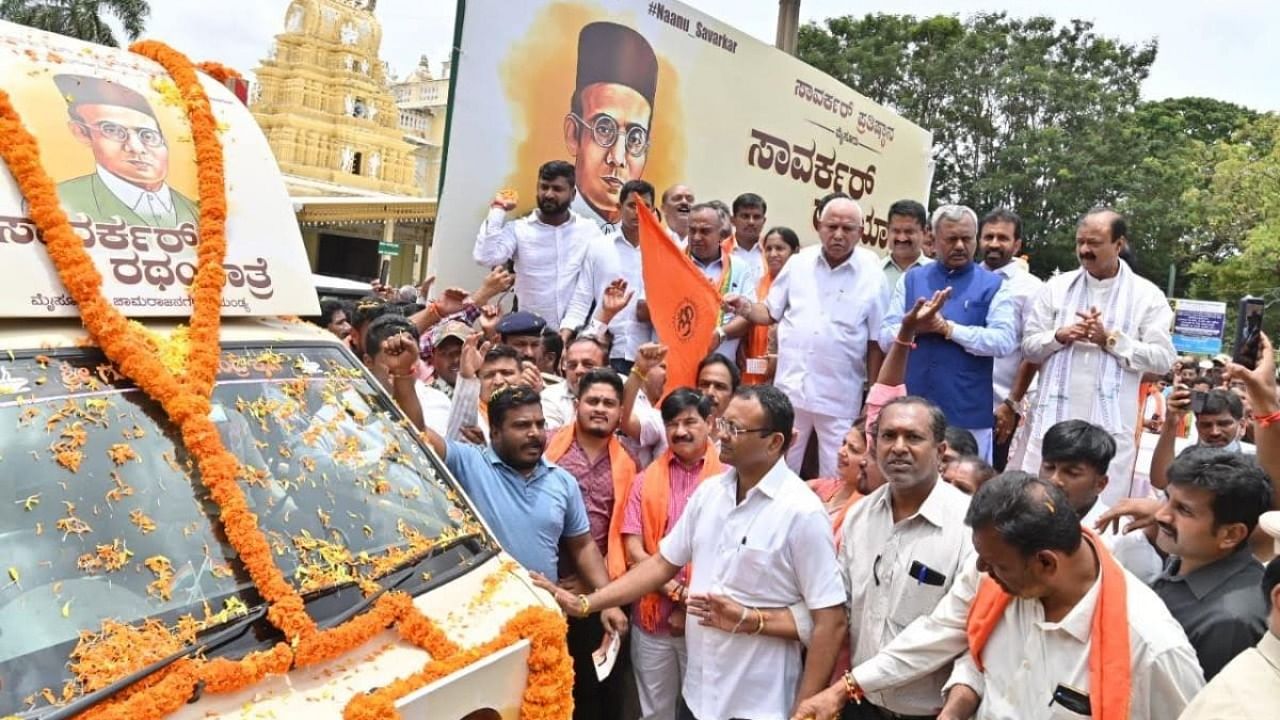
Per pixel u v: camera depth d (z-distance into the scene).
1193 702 2.34
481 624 2.79
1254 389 3.72
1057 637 2.84
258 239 3.13
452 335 5.66
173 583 2.35
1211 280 32.53
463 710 2.60
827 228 6.21
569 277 6.41
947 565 3.39
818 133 10.36
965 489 3.95
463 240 6.33
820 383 6.25
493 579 3.00
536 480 4.07
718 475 3.89
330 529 2.78
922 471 3.41
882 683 3.28
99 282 2.57
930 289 6.02
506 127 6.48
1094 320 5.25
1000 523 2.74
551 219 6.38
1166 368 5.41
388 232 19.45
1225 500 3.08
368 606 2.63
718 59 8.54
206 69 3.39
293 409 2.96
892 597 3.49
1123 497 5.45
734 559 3.62
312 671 2.42
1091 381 5.43
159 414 2.59
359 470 2.99
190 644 2.26
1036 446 5.61
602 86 7.22
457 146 6.19
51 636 2.12
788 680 3.66
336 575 2.65
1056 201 29.92
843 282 6.27
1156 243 31.25
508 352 4.86
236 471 2.59
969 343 5.73
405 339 4.03
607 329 6.15
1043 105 30.84
